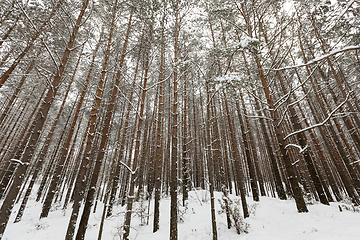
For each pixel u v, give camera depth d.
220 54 7.36
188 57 8.98
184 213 8.95
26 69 9.95
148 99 18.55
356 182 10.17
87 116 17.64
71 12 8.05
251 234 5.75
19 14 7.77
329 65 11.11
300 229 5.51
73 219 5.97
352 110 11.23
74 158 25.22
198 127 18.95
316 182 9.27
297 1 7.74
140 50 10.49
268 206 8.74
